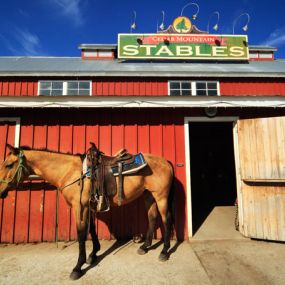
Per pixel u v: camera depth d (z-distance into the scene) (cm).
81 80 642
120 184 322
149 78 650
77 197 313
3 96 378
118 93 638
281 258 330
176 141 437
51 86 639
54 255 349
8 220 404
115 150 430
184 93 658
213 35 755
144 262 323
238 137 427
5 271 301
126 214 416
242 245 379
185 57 742
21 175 313
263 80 674
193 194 891
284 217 380
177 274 290
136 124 438
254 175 404
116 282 274
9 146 308
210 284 267
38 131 427
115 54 852
